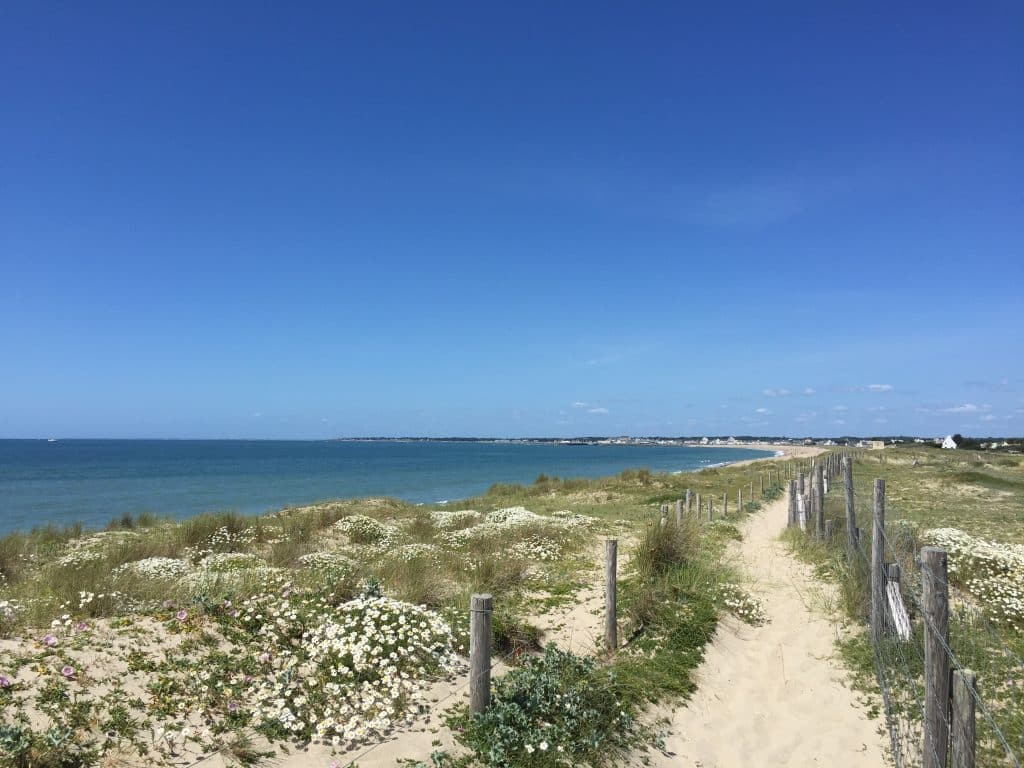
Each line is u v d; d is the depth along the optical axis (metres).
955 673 4.29
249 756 4.70
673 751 5.75
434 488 46.91
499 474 66.69
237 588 7.84
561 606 9.34
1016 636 7.93
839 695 6.97
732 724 6.34
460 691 6.23
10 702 4.60
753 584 11.27
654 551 11.19
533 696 5.86
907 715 6.28
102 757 4.29
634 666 7.08
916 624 8.04
